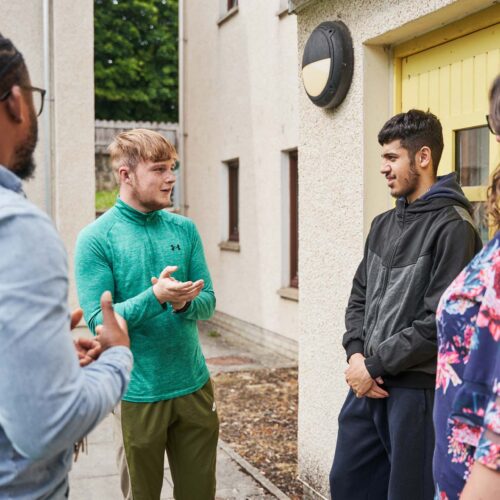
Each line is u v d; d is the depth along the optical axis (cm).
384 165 255
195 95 1059
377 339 248
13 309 114
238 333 919
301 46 365
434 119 253
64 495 142
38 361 114
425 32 296
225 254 961
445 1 260
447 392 157
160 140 262
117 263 261
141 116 2039
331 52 321
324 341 349
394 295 244
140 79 2009
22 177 141
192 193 1088
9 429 116
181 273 272
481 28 266
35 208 124
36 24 666
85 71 670
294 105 750
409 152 249
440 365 161
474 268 152
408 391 241
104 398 127
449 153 290
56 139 665
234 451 459
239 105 897
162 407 261
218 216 985
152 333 257
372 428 265
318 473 358
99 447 452
